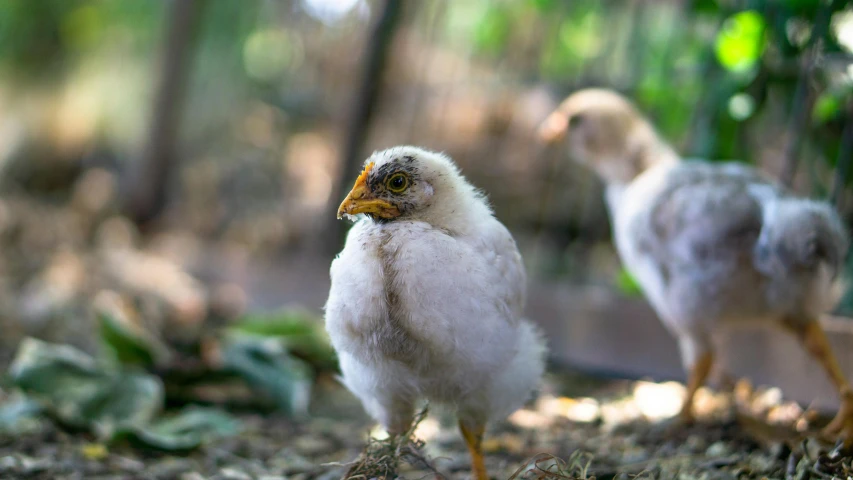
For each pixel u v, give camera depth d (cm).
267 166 208
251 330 140
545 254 166
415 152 99
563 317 137
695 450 110
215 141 221
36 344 120
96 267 178
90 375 118
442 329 96
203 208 206
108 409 116
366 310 96
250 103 219
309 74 208
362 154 166
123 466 108
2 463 107
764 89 123
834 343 116
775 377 120
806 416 114
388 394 99
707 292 110
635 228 114
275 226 194
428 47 173
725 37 123
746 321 111
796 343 118
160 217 208
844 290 122
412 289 96
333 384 132
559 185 173
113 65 246
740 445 110
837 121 124
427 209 98
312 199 194
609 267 160
